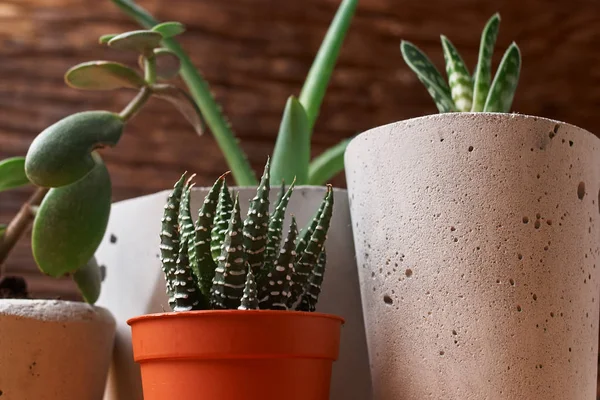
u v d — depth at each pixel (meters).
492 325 0.26
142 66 0.33
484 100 0.30
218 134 0.37
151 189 0.54
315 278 0.28
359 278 0.30
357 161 0.29
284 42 0.57
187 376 0.25
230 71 0.56
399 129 0.28
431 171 0.27
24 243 0.50
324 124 0.57
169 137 0.54
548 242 0.27
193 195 0.32
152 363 0.26
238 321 0.25
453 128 0.27
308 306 0.28
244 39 0.57
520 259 0.27
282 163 0.34
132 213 0.34
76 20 0.54
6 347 0.29
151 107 0.54
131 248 0.33
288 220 0.32
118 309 0.34
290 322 0.25
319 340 0.26
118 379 0.33
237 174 0.37
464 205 0.27
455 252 0.27
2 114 0.52
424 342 0.27
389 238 0.28
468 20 0.60
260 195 0.26
